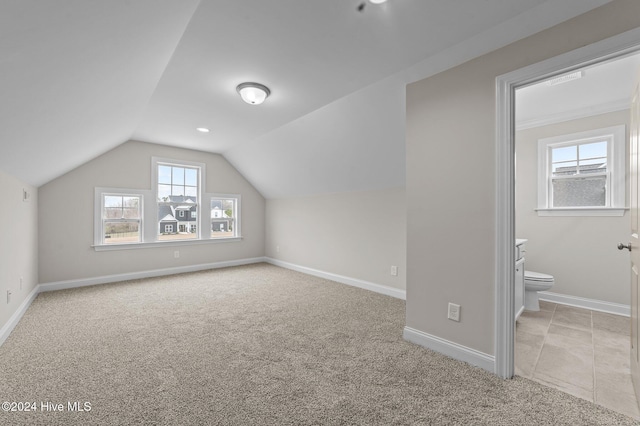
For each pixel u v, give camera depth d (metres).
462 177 1.90
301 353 2.04
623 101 2.79
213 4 1.47
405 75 2.18
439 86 2.03
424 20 1.59
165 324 2.56
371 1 1.45
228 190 5.30
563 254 3.18
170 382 1.68
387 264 3.59
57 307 2.99
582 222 3.07
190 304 3.13
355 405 1.48
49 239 3.62
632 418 1.41
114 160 4.10
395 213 3.51
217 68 2.14
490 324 1.79
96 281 3.96
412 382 1.69
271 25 1.65
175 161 4.64
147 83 2.19
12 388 1.60
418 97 2.15
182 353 2.03
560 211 3.19
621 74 2.29
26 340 2.21
